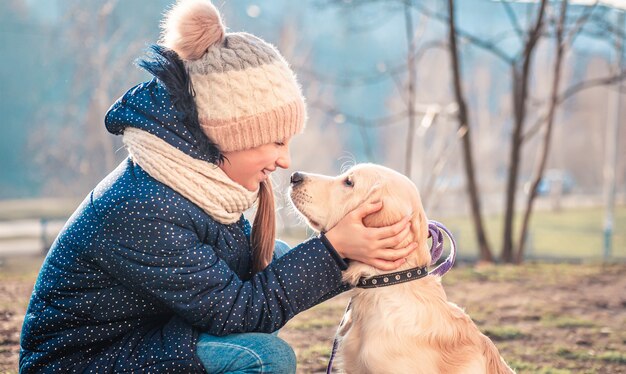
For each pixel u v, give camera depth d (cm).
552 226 2339
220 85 262
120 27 2723
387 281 293
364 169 313
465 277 846
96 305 256
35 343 261
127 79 2617
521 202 3822
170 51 270
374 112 4788
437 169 1216
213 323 257
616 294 733
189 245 256
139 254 250
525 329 558
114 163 2756
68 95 3294
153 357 256
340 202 315
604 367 450
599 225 2384
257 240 301
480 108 3859
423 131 1320
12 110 4222
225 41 275
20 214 3014
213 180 264
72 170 3388
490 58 4156
